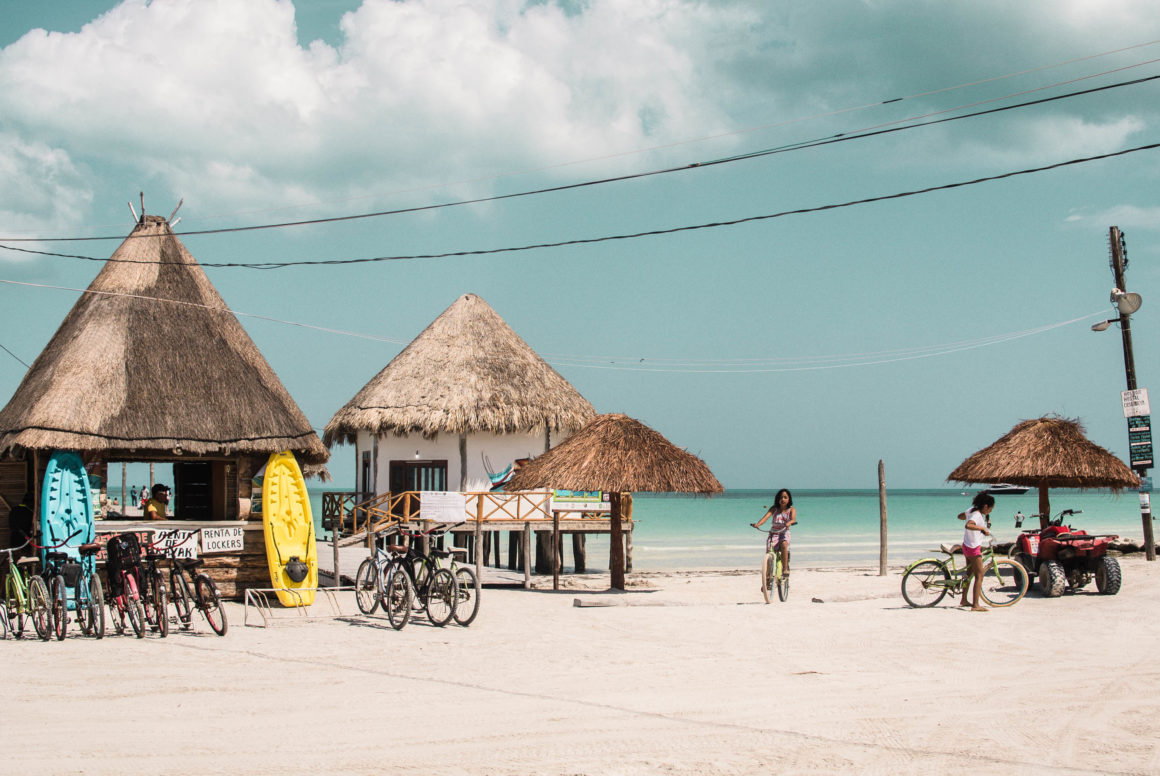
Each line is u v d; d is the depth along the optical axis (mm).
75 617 13672
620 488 16984
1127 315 22391
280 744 6992
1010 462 18938
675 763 6516
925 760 6590
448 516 16453
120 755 6688
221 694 8758
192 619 13812
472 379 26875
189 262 18047
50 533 14914
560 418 27062
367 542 23797
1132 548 23609
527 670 9969
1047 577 15797
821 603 15820
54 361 16422
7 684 9211
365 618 14273
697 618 14008
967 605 14883
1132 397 22172
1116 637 11938
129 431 15555
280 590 15289
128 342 16484
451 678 9531
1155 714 7941
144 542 13148
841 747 6922
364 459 28719
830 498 165125
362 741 7082
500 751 6816
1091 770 6379
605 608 15531
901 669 9922
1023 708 8141
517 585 21250
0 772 6273
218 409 16484
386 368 28734
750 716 7863
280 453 16688
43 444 14836
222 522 16391
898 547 41156
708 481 17578
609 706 8234
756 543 45375
